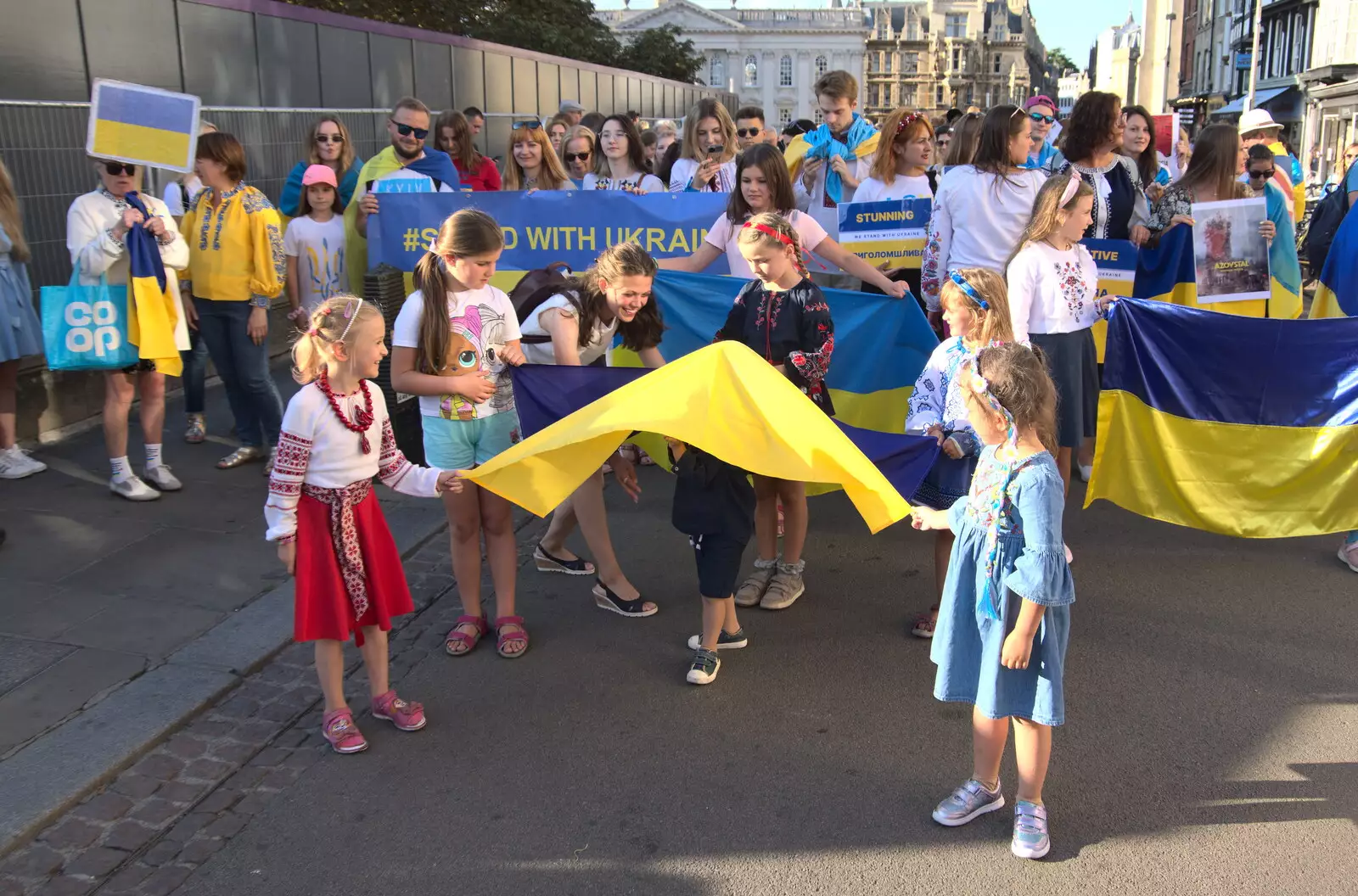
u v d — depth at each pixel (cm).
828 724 395
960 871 313
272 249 623
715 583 416
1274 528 532
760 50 10881
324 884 306
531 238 667
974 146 614
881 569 541
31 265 712
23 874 305
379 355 352
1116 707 404
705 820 337
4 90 796
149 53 967
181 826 330
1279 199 664
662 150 1324
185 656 425
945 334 598
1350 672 428
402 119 719
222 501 597
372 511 366
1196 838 327
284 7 1208
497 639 452
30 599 470
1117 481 543
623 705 408
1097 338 628
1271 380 518
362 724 392
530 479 372
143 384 595
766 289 461
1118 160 672
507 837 328
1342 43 3369
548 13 3897
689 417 371
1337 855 318
